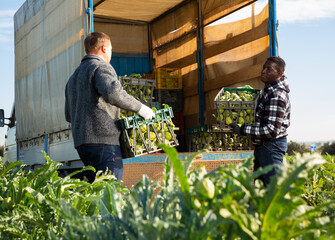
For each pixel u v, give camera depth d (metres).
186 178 0.64
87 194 1.27
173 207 0.67
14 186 1.17
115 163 3.56
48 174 1.21
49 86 6.25
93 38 3.74
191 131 5.81
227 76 6.76
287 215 0.61
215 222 0.58
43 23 6.54
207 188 0.63
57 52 5.91
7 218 0.98
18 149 8.02
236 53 6.62
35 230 1.00
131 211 0.70
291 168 0.60
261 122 3.74
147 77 8.26
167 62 8.64
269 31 5.80
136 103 3.63
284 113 3.66
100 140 3.52
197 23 7.64
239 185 0.63
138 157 4.25
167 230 0.60
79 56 5.14
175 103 7.89
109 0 7.82
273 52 5.75
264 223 0.60
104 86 3.41
